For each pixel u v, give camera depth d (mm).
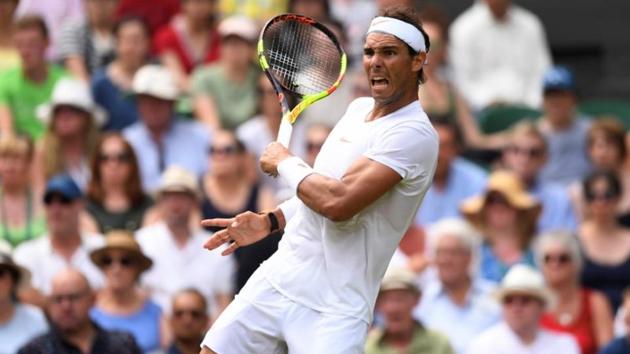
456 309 35750
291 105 42781
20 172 38375
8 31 46156
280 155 22719
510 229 38938
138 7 49750
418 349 33688
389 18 22359
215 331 23094
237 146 39531
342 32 46500
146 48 45406
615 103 50312
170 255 36812
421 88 46250
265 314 22922
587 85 53688
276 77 23641
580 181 42906
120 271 35062
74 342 32688
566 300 37281
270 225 23250
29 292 34906
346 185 22141
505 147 45062
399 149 22266
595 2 53938
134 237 36469
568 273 37156
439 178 41156
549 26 54312
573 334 36906
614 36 53719
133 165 38906
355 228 22672
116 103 44656
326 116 44469
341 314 22625
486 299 35969
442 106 46344
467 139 46625
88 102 41000
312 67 24016
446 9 54594
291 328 22797
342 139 22875
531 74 51031
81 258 36438
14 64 45500
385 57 22312
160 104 41844
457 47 50906
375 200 22250
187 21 47594
